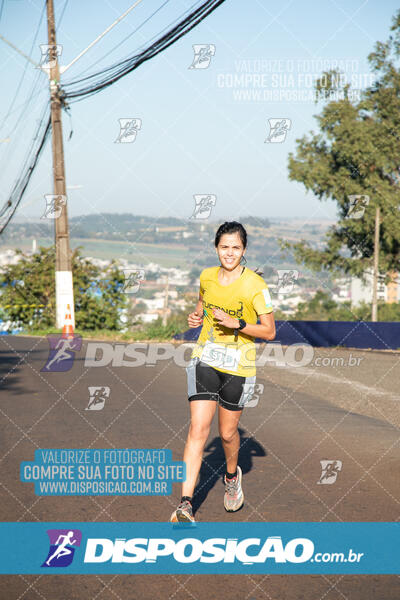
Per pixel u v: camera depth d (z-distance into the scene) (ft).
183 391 32.07
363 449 18.78
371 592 9.80
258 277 12.86
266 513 13.37
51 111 68.90
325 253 109.81
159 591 9.90
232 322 12.27
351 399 28.81
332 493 14.60
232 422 13.17
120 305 121.60
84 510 13.66
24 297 123.34
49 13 65.16
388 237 101.04
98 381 35.68
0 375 38.24
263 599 9.57
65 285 73.20
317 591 9.85
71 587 10.05
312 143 100.73
